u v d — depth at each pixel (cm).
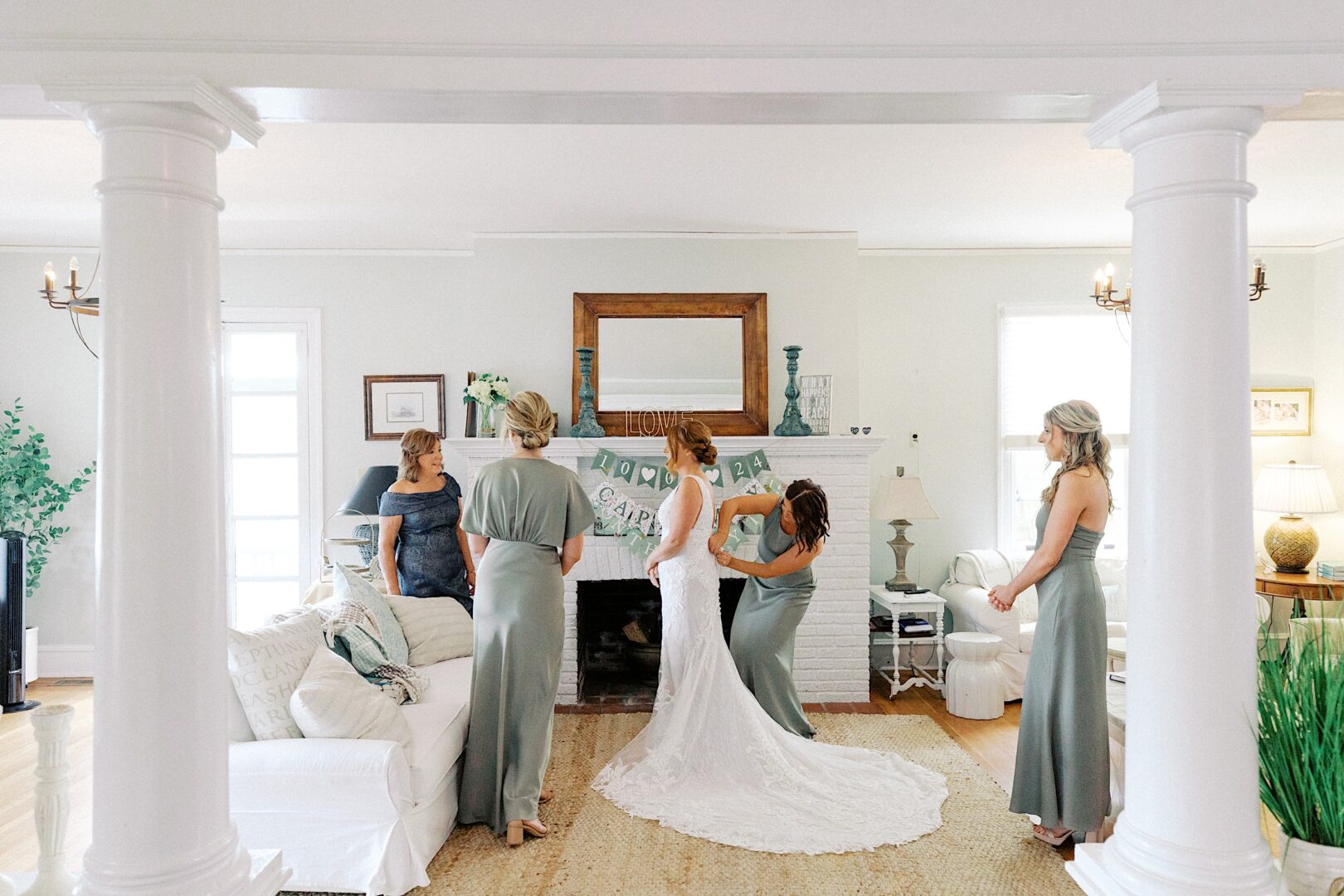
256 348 546
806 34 198
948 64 198
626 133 327
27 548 514
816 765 346
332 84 194
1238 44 197
